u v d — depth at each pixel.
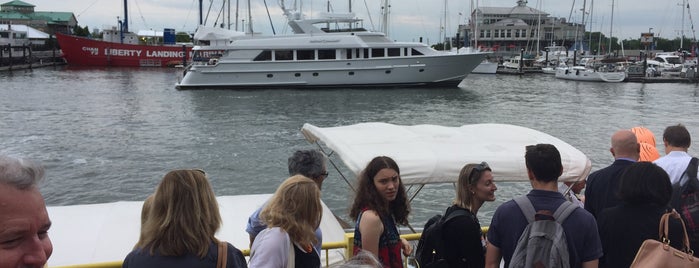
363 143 6.16
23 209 1.61
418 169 5.41
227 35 43.34
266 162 17.67
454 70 44.75
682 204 4.05
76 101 34.62
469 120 29.14
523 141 6.24
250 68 42.50
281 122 27.02
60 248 5.28
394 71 43.47
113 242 5.46
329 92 41.19
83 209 6.34
